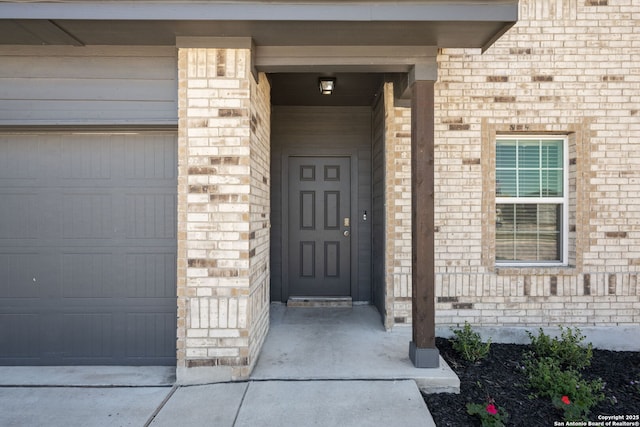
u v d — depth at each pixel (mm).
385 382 3604
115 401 3404
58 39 3760
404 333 4879
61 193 4152
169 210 4156
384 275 5082
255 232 4070
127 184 4156
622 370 4258
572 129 4949
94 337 4145
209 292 3736
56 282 4137
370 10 3340
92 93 3938
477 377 3943
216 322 3719
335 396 3377
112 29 3543
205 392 3486
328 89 5039
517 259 5188
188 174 3750
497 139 5180
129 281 4145
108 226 4152
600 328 4895
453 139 4957
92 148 4156
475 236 4953
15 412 3227
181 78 3758
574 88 4938
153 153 4164
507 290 4910
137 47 3930
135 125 3959
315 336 4773
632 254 4930
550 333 4902
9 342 4129
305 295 6262
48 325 4133
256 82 4086
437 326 4918
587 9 4941
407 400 3312
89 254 4148
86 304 4137
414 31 3561
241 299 3721
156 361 4137
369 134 6242
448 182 4957
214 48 3736
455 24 3422
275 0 3332
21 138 4148
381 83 5207
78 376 3875
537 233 5191
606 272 4934
